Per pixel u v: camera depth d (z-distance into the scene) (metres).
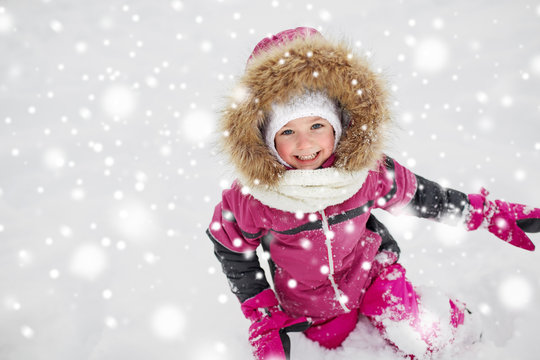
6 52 4.68
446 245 2.16
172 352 1.73
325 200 1.50
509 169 2.50
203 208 2.65
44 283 2.14
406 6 4.77
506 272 1.92
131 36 4.84
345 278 1.65
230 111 1.51
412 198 1.70
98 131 3.50
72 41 4.91
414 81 3.53
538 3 4.24
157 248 2.35
